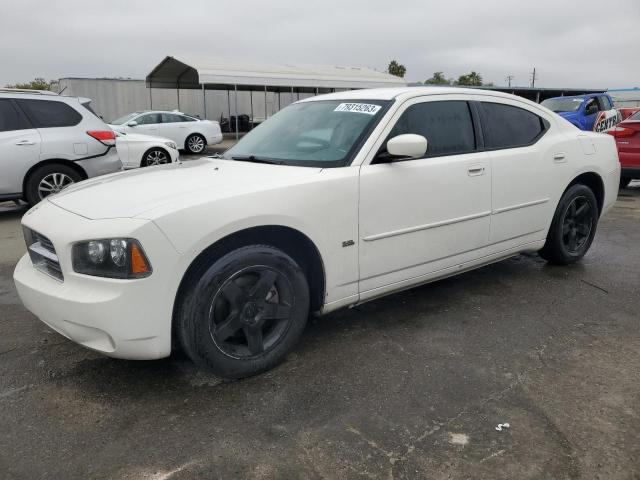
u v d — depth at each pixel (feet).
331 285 10.23
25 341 11.18
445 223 11.81
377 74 86.99
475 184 12.27
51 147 23.71
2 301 13.57
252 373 9.46
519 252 14.17
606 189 16.17
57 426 8.16
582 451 7.47
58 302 8.40
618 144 29.09
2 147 22.74
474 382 9.34
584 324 11.82
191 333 8.63
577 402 8.68
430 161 11.52
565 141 14.74
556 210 14.83
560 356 10.30
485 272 15.52
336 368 9.88
